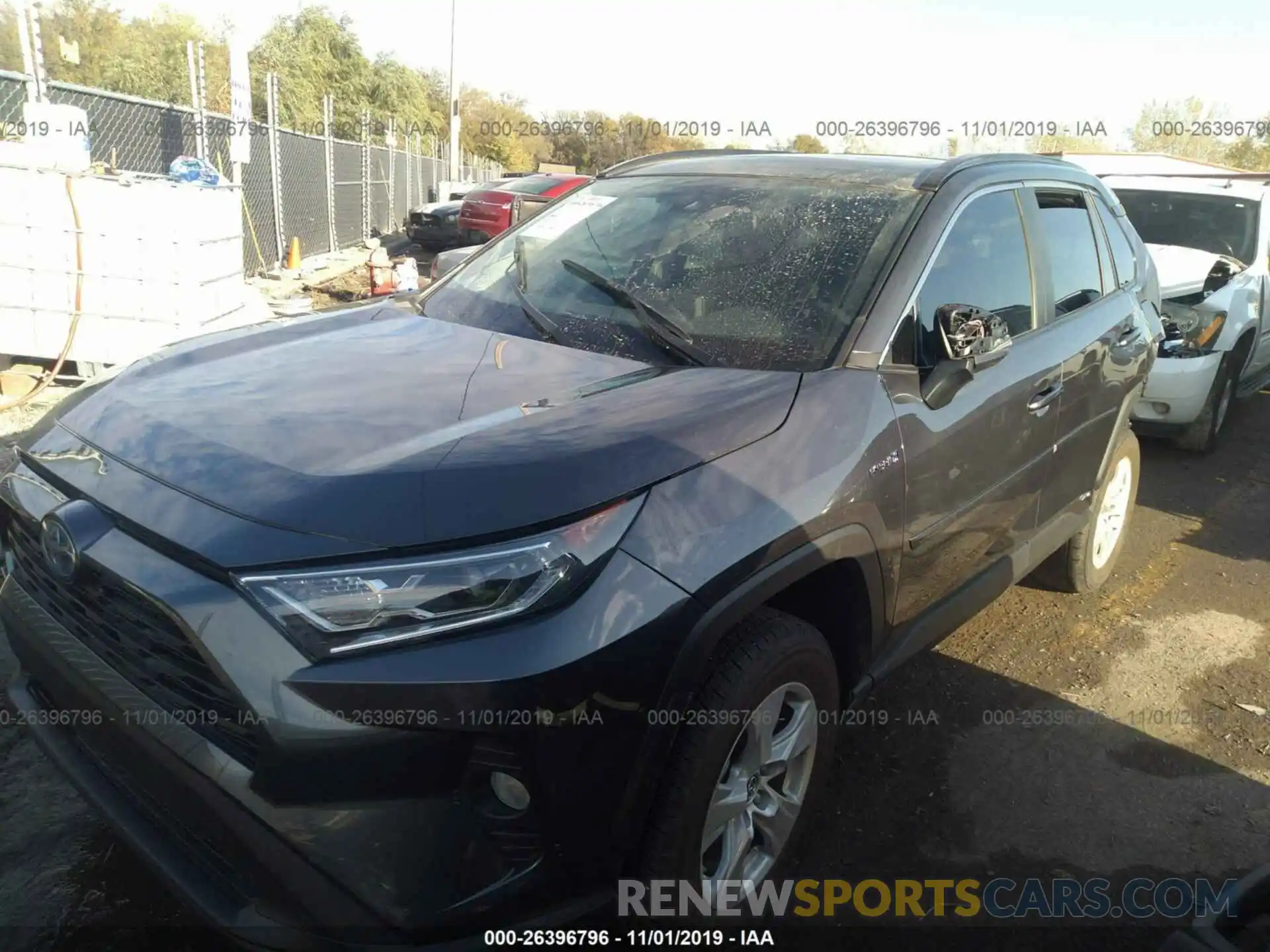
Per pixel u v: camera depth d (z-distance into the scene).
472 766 1.88
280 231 14.97
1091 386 3.84
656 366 2.74
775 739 2.48
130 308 6.73
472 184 28.83
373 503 1.96
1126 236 4.56
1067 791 3.22
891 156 3.70
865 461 2.54
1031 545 3.76
